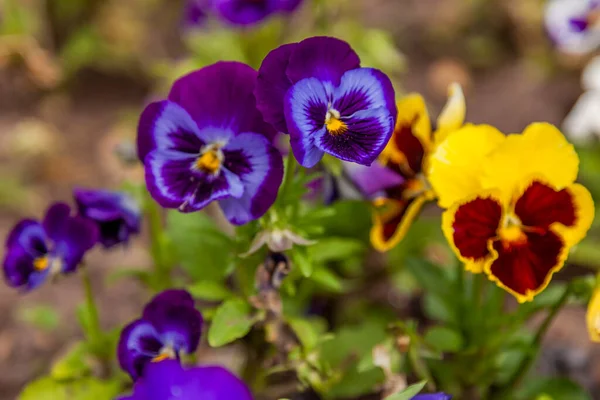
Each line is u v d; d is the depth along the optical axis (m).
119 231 0.62
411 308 0.73
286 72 0.53
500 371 0.63
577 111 0.88
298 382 0.63
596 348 0.71
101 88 1.03
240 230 0.58
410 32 1.14
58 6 1.04
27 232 0.60
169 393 0.51
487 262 0.55
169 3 1.17
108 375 0.63
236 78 0.55
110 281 0.66
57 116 0.98
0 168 0.87
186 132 0.55
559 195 0.55
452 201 0.56
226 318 0.58
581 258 0.76
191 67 0.86
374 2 1.21
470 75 1.08
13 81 0.98
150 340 0.57
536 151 0.56
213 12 0.81
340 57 0.54
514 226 0.56
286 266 0.57
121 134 0.92
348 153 0.53
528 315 0.61
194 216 0.63
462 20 1.13
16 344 0.72
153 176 0.55
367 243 0.68
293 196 0.57
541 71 1.07
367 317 0.71
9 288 0.76
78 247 0.60
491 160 0.56
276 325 0.59
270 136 0.56
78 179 0.87
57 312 0.74
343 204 0.66
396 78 1.02
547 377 0.66
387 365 0.58
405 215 0.59
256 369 0.63
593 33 0.94
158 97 0.91
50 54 1.04
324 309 0.72
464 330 0.63
